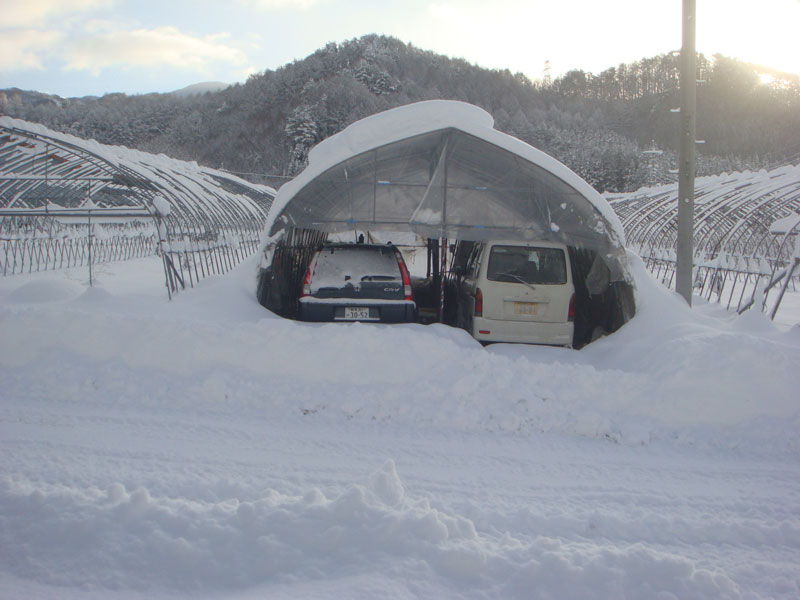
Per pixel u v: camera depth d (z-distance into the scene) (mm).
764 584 3084
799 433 5066
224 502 3553
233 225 14852
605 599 2812
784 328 8750
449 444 4926
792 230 10062
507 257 7590
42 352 6008
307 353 5914
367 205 8102
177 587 2875
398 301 7625
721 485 4324
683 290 8273
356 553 3061
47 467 4145
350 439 4949
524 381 5652
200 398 5562
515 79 120688
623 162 67625
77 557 3023
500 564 2996
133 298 8117
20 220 17703
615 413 5398
